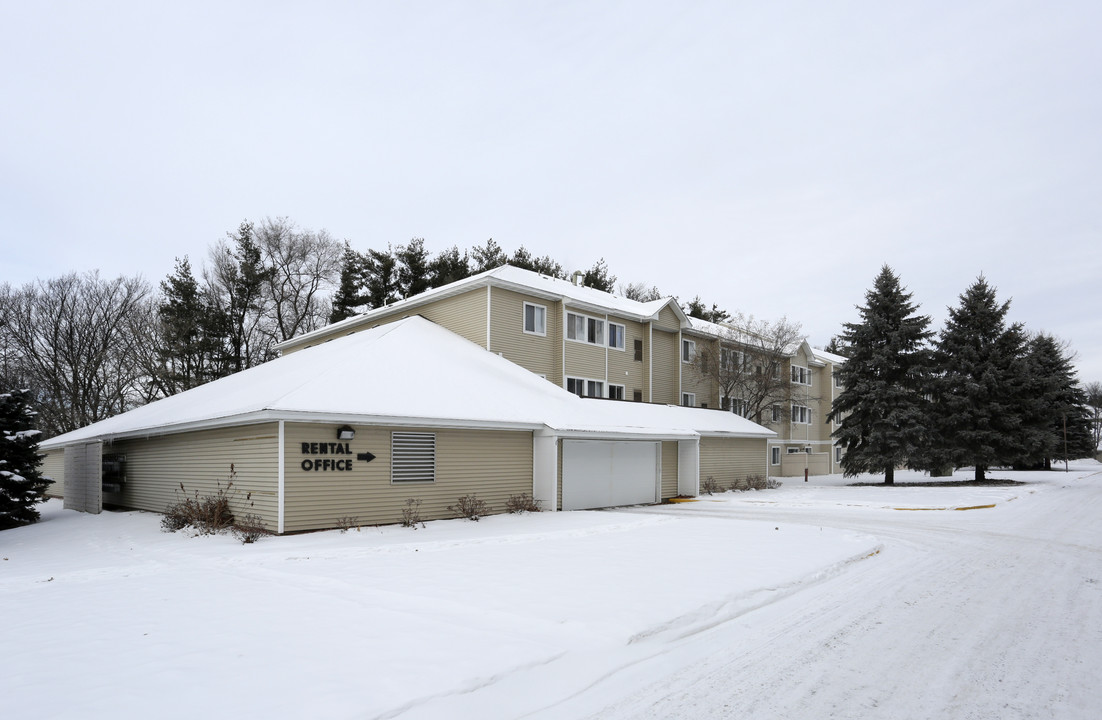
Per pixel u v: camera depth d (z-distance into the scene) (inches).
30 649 243.8
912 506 837.8
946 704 202.2
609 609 297.3
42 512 956.0
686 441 1024.9
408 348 823.1
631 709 197.0
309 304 1835.6
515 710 194.5
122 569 419.2
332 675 212.7
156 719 179.2
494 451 732.7
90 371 1626.5
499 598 319.6
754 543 507.5
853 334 1341.0
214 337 1678.2
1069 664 239.1
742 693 210.2
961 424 1325.0
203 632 263.1
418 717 185.9
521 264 2062.0
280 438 559.2
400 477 641.0
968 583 377.1
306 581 366.0
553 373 1123.3
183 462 713.6
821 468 1811.0
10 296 1547.7
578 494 833.5
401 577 374.3
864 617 302.8
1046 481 1354.6
